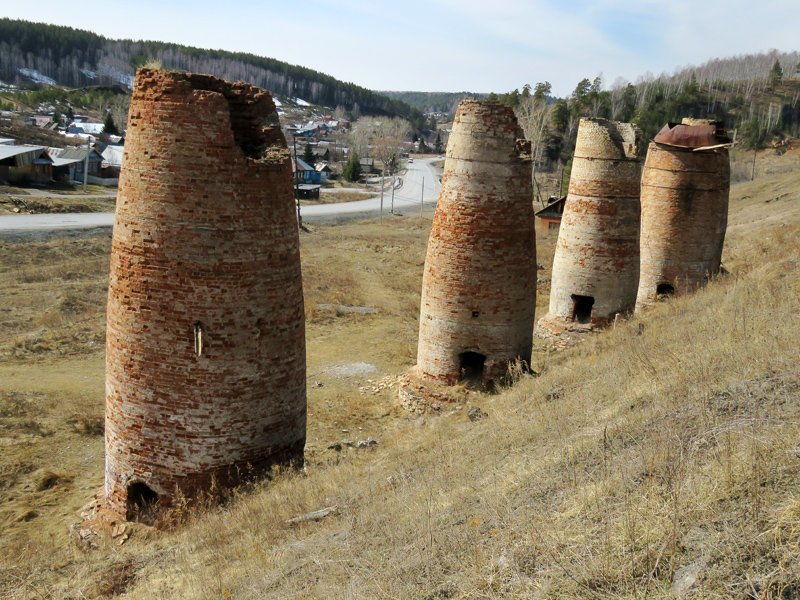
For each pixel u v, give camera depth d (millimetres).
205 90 9125
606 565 5219
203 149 9148
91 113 129875
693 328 13031
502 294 15055
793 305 11711
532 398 12414
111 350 10078
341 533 8266
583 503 6539
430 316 15867
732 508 5449
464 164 14836
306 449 14633
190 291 9414
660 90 128000
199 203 9242
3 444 15531
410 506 8406
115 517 10453
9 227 41969
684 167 20234
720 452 6395
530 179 15180
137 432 10016
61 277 33312
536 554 5867
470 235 14906
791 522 4918
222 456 9953
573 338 19219
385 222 63125
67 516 12547
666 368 10609
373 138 158125
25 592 8797
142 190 9367
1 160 56000
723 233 21062
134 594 8203
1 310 27281
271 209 9734
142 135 9328
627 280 19016
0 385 19297
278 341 10164
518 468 8562
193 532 9492
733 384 8461
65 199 53719
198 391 9695
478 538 6738
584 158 18969
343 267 41531
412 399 16250
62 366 21625
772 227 35656
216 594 7520
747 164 89375
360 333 26281
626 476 6734
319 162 106188
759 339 9977
